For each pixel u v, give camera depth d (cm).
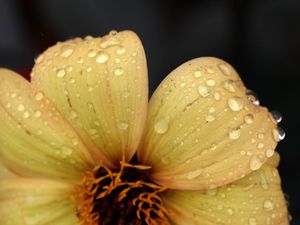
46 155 16
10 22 27
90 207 17
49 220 16
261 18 28
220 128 15
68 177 16
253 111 15
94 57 16
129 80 15
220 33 28
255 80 28
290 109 27
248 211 15
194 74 16
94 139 16
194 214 16
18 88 16
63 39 26
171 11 28
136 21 28
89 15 28
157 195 17
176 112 16
